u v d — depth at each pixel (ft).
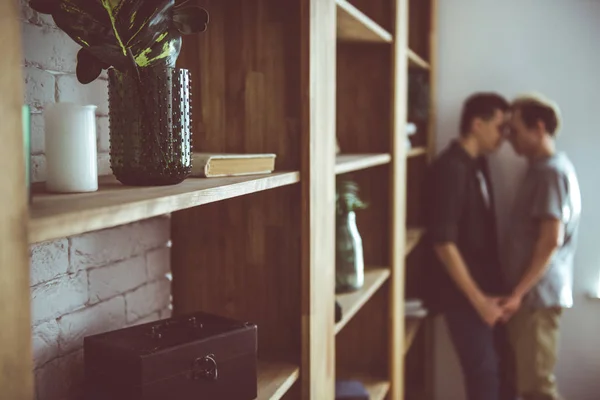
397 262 8.44
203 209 5.43
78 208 2.57
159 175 3.53
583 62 11.87
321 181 5.33
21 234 2.20
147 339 3.73
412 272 11.83
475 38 12.31
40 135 3.96
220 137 5.21
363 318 8.38
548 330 10.27
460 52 12.39
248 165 4.44
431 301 11.37
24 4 3.79
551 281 10.22
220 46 5.16
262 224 5.32
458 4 12.32
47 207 2.59
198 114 5.24
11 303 2.18
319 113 5.21
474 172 10.40
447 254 9.91
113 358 3.59
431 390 12.50
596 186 11.96
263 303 5.37
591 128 11.93
